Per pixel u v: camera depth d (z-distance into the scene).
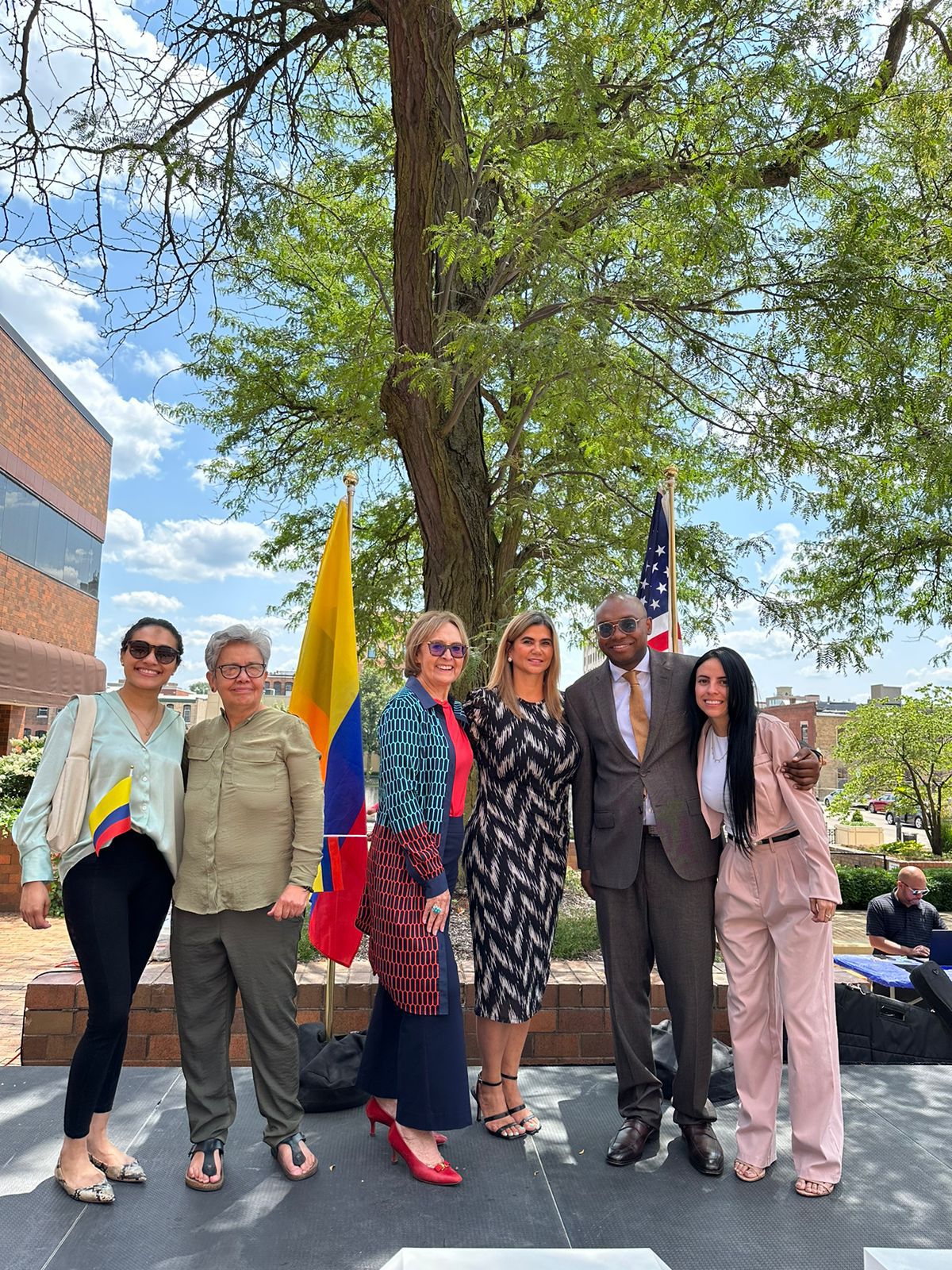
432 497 7.39
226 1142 3.55
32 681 17.44
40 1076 4.21
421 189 6.55
